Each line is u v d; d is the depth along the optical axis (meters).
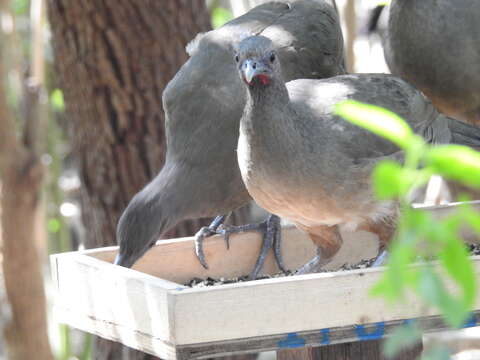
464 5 7.63
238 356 8.84
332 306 5.55
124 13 8.76
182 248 7.25
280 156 6.07
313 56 8.01
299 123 6.16
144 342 5.69
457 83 7.88
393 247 3.51
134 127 8.94
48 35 11.57
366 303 5.61
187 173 7.55
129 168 8.98
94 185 9.10
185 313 5.32
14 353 6.04
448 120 7.65
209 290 5.35
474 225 3.42
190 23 9.12
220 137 7.47
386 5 8.99
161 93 8.95
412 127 6.76
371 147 6.30
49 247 11.56
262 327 5.45
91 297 6.23
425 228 3.40
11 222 5.80
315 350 6.47
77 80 8.98
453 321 3.33
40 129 5.85
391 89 6.75
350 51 10.03
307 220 6.46
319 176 6.17
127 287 5.80
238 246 7.34
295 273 7.05
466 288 3.33
